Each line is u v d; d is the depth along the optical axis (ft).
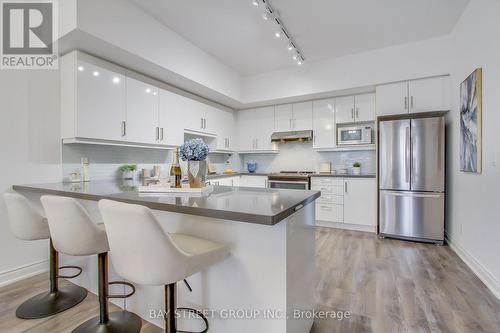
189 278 4.74
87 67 7.93
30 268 7.57
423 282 7.06
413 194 10.70
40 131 7.73
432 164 10.35
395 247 10.01
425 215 10.52
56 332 5.07
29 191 6.79
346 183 12.59
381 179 11.37
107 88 8.49
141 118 9.66
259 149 15.76
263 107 15.62
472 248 7.93
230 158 16.60
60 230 4.60
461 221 8.92
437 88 10.55
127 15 7.89
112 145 9.39
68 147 8.39
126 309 5.74
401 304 5.98
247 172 16.49
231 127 15.90
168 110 10.94
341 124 13.46
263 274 3.95
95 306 5.96
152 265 3.30
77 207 4.40
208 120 13.58
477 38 7.50
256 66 13.28
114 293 5.93
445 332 4.99
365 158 13.87
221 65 12.59
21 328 5.18
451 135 10.16
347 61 12.04
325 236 11.53
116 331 4.89
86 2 6.82
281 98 13.82
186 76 10.30
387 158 11.22
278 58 12.28
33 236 5.59
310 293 5.19
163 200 4.40
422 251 9.54
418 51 10.66
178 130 11.44
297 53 11.48
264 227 3.92
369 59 11.57
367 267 8.09
